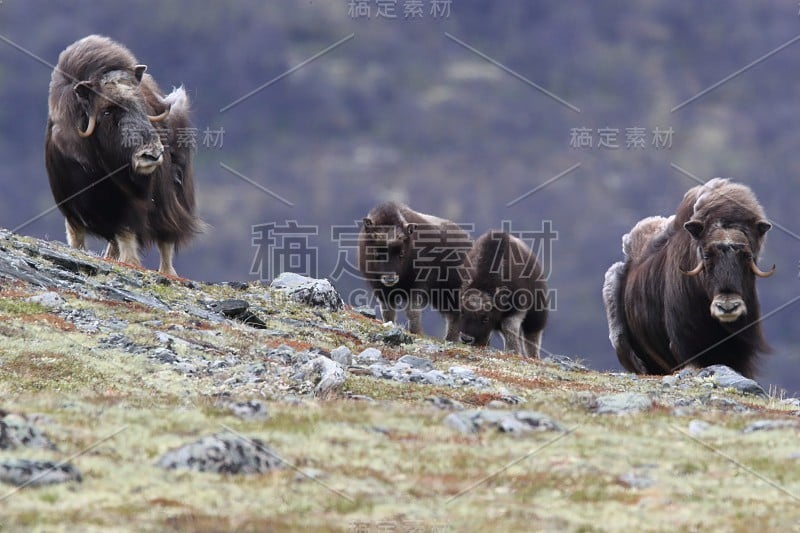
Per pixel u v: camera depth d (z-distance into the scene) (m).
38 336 24.64
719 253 29.45
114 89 31.77
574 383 27.91
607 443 18.59
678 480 16.84
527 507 15.43
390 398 23.20
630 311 34.47
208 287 34.47
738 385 28.11
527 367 30.30
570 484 16.47
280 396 22.38
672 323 31.67
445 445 18.12
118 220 33.69
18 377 21.98
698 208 30.53
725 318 29.14
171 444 16.95
